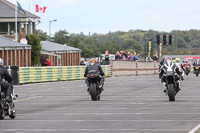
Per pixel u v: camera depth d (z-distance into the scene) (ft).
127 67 392.68
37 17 467.93
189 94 163.22
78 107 119.75
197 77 320.29
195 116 97.60
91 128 80.69
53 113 106.11
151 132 75.25
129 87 205.57
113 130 77.97
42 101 139.64
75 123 87.71
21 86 222.48
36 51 440.04
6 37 418.10
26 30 441.68
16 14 412.98
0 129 80.53
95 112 107.04
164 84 137.69
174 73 134.92
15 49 366.84
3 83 93.76
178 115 99.55
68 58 526.57
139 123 86.84
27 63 391.45
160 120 90.99
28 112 108.99
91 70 142.92
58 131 77.56
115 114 102.42
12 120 93.61
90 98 149.59
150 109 112.57
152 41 597.11
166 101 135.13
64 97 154.71
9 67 222.28
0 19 433.48
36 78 258.57
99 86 141.38
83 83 250.78
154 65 470.39
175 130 77.25
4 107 93.20
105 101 136.98
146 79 295.07
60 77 282.36
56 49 497.87
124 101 136.05
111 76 355.56
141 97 150.51
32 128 81.51
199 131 75.66
